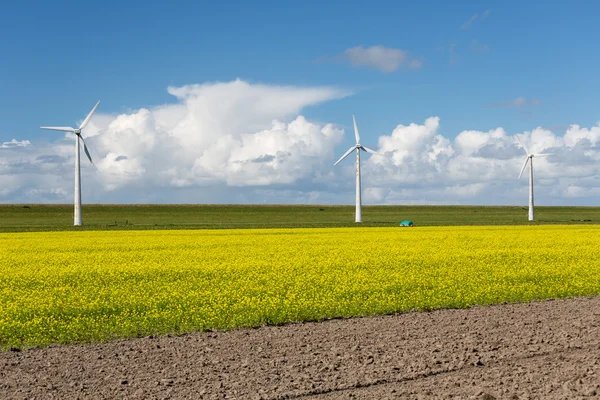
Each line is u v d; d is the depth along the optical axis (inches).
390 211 5049.2
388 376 414.0
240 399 372.8
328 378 411.2
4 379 415.5
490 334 526.3
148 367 438.9
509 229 2271.2
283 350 481.1
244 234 1977.1
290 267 944.3
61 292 736.3
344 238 1706.4
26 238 1790.1
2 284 813.2
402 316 614.5
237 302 653.9
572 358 450.9
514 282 805.9
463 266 959.6
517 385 392.5
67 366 443.8
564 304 670.5
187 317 580.7
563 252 1186.6
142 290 744.3
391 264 983.6
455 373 422.3
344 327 562.3
